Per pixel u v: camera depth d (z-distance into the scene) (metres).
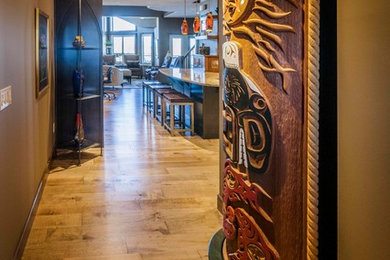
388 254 1.33
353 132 1.49
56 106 5.60
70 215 3.59
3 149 2.37
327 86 1.56
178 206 3.84
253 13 1.71
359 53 1.44
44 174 4.39
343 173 1.57
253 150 1.77
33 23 3.64
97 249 2.97
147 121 8.68
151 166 5.23
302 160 1.60
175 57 17.03
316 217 1.60
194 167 5.21
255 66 1.72
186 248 3.00
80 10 5.36
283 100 1.62
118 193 4.19
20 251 2.82
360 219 1.47
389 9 1.30
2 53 2.35
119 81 15.09
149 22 21.27
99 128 5.84
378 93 1.36
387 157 1.33
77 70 5.47
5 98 2.42
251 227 1.83
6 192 2.45
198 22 9.55
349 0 1.49
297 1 1.55
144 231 3.28
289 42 1.59
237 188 1.90
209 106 6.95
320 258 1.62
